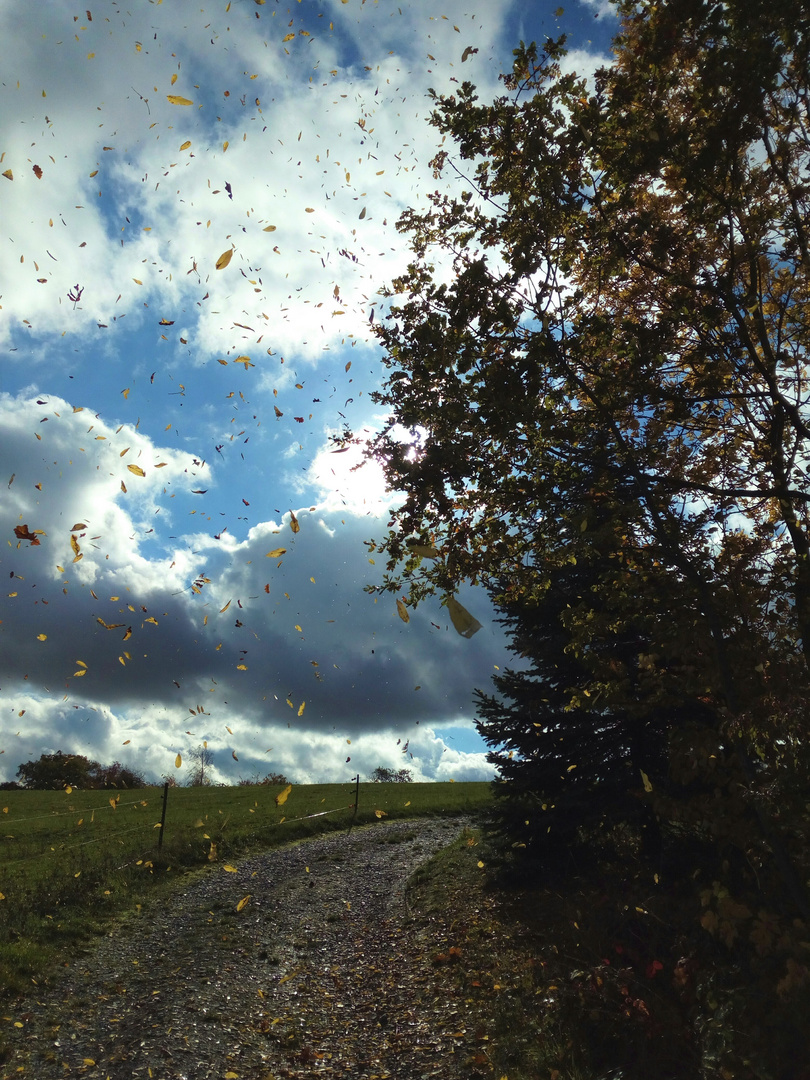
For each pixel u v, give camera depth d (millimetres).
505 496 5953
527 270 5180
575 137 5340
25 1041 6574
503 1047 5805
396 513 6281
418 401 5555
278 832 19000
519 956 7914
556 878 10102
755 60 4859
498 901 10289
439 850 16672
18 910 10469
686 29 5293
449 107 5609
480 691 10906
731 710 4746
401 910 11719
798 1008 3951
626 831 10352
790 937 4027
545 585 7160
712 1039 4293
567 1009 5754
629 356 5629
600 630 6121
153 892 12727
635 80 5602
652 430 6070
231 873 14695
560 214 5621
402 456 5645
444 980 7934
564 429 5543
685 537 5430
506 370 5305
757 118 5383
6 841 18547
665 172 5984
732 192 5512
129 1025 7012
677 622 5152
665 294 6148
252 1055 6492
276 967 9195
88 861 14102
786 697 4578
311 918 11633
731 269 5539
